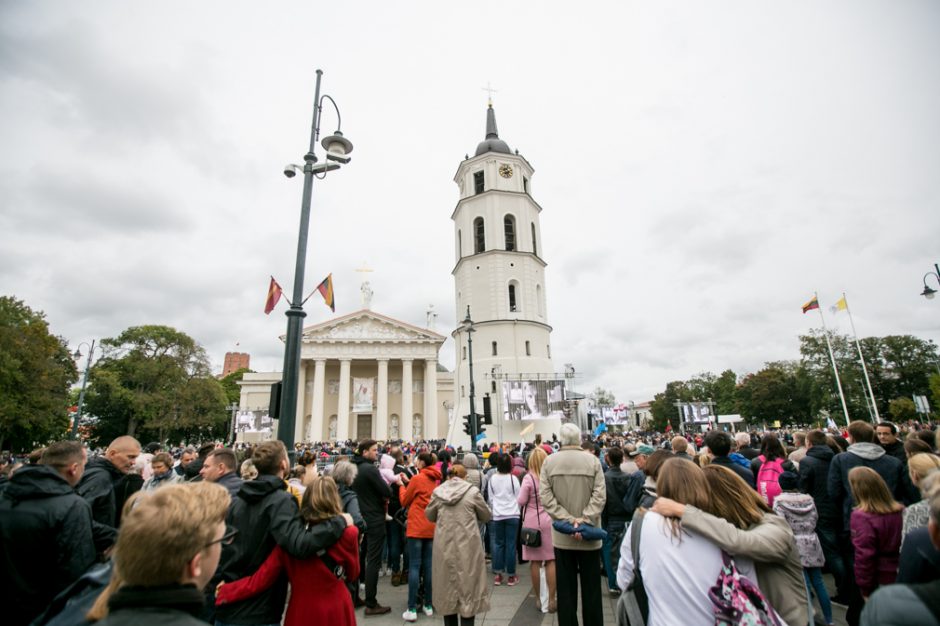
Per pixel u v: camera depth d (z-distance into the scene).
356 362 66.00
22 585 3.63
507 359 40.72
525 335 42.16
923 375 62.69
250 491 4.09
